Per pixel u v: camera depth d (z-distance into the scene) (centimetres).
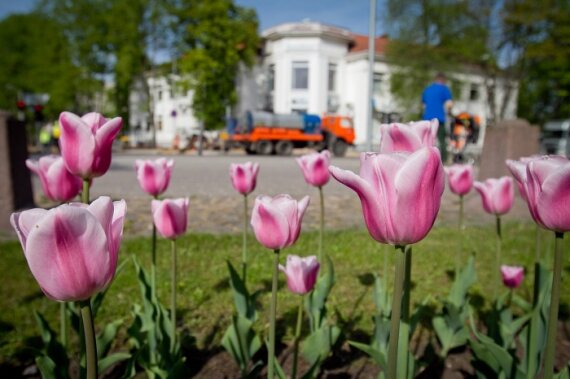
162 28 3631
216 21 3033
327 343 215
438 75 1016
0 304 324
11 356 254
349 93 3975
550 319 117
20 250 454
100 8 3800
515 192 683
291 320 297
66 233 84
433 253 453
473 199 749
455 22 2988
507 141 698
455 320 231
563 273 388
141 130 5028
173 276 199
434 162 94
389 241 100
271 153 2642
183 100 4484
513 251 463
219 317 303
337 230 559
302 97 3844
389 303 216
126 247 457
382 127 135
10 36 4288
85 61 3853
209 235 518
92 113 168
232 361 246
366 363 240
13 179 566
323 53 3819
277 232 145
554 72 3225
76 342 265
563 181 104
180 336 271
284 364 241
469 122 1789
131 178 1171
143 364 211
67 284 86
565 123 2955
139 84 4266
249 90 4153
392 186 97
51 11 3953
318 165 238
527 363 190
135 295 341
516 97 3756
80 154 154
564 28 2612
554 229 111
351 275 389
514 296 269
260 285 368
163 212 188
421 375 228
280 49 3872
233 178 264
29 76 4103
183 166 1627
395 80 3328
